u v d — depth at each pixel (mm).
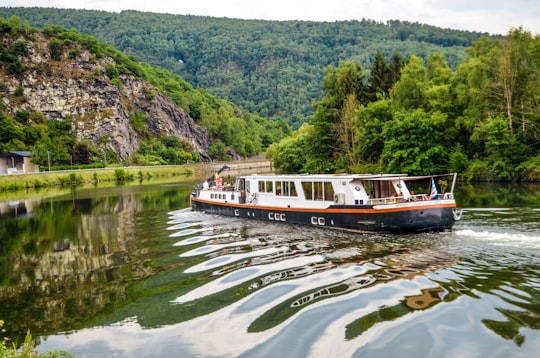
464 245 20406
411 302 13820
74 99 159375
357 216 24547
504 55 60312
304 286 15742
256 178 31062
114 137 156125
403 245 21000
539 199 35719
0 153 119750
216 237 25422
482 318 12492
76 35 186750
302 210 27547
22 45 163125
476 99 62344
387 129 62969
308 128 101562
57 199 59125
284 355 11094
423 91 69562
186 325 13109
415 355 10852
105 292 16641
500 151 56656
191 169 147375
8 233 32406
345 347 11336
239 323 13000
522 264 17156
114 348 11977
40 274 19922
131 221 34438
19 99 151750
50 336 12961
